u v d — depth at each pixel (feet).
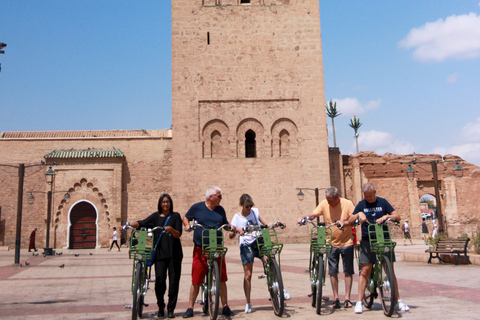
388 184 128.16
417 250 75.61
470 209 128.98
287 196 98.17
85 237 108.47
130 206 110.01
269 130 99.96
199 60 101.24
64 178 109.50
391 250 23.17
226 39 102.42
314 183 98.63
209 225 24.44
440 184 132.67
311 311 24.40
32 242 97.86
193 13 102.83
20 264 58.85
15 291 34.19
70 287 36.52
